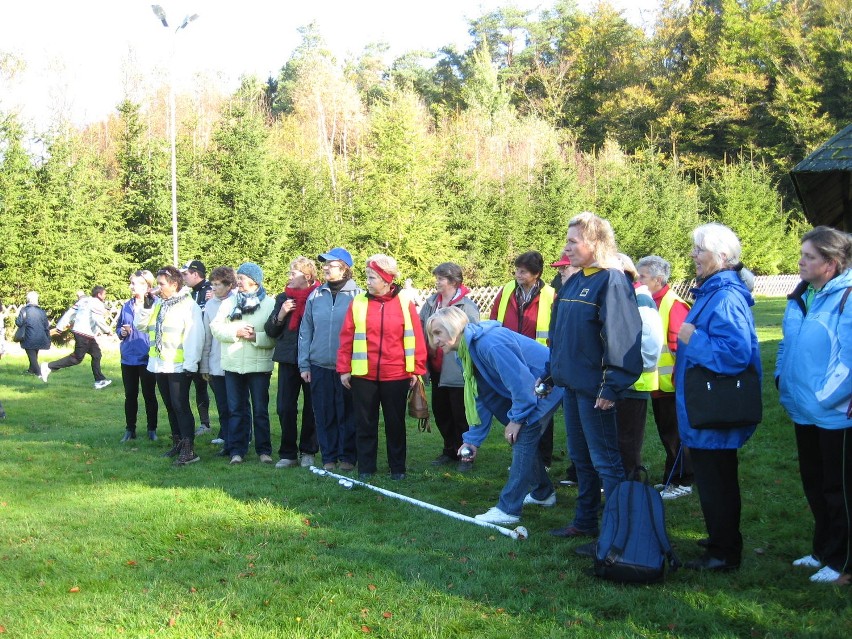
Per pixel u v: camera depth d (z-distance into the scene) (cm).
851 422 420
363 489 664
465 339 556
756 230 4447
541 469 614
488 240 3266
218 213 2633
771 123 5519
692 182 5584
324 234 2820
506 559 485
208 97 4472
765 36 5659
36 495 664
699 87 5878
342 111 4847
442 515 586
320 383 746
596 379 477
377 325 699
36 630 393
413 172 2925
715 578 446
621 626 388
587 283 482
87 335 1423
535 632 384
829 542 443
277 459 804
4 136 2355
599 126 6091
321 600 424
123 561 493
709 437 442
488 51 6669
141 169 2659
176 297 789
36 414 1139
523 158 4634
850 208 909
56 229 2355
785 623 387
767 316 2552
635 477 471
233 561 489
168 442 912
